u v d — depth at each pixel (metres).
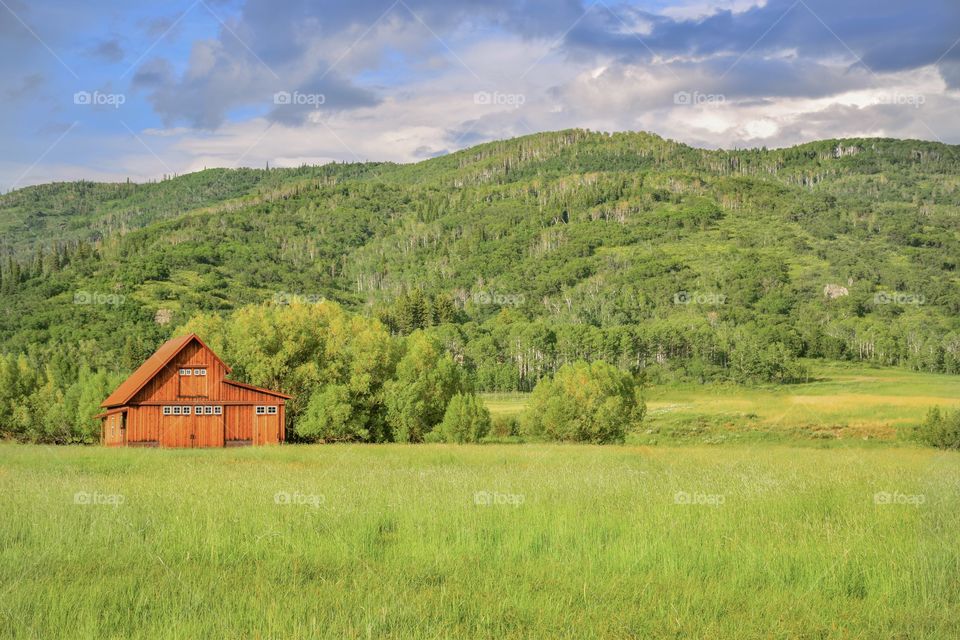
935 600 10.44
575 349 183.88
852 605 10.42
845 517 15.95
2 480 24.12
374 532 14.73
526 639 9.09
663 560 12.62
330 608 10.17
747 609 10.28
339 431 60.91
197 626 9.32
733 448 50.94
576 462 33.41
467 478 24.03
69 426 70.62
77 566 12.38
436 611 9.95
